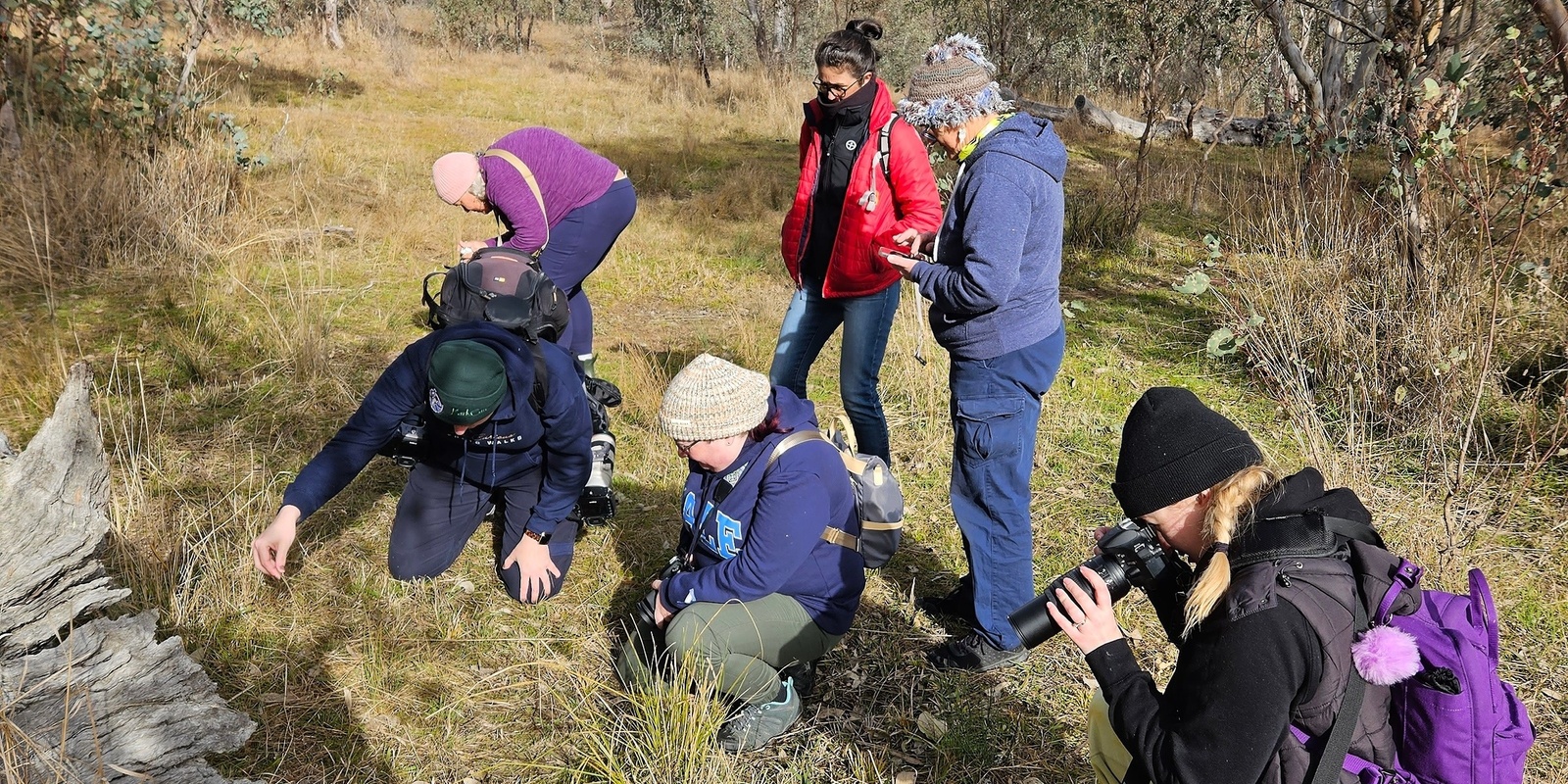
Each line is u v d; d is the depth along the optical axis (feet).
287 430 15.42
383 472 14.42
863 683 11.09
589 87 63.62
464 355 9.69
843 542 9.93
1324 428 16.75
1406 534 13.44
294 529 9.96
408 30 93.15
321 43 68.39
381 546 12.75
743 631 9.68
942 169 28.94
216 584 11.41
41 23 23.63
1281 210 25.43
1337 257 20.61
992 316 10.07
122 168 22.94
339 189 29.09
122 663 8.14
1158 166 40.09
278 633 11.09
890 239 12.73
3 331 17.81
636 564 12.84
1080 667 11.34
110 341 18.02
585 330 15.93
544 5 109.60
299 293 20.56
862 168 12.62
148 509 12.59
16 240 20.29
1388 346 17.69
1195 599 5.93
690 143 43.52
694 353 20.07
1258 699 5.60
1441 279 18.24
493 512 13.09
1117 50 51.39
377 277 22.91
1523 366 18.28
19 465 8.12
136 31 24.66
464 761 9.71
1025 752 10.21
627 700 10.44
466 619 11.65
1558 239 19.92
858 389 13.48
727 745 10.00
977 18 60.18
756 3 71.72
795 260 13.66
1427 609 6.02
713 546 10.16
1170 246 28.86
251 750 9.62
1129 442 6.49
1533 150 17.07
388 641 11.16
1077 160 43.45
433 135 41.29
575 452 11.10
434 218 27.30
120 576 11.31
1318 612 5.69
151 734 7.79
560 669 10.93
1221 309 22.66
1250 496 6.09
